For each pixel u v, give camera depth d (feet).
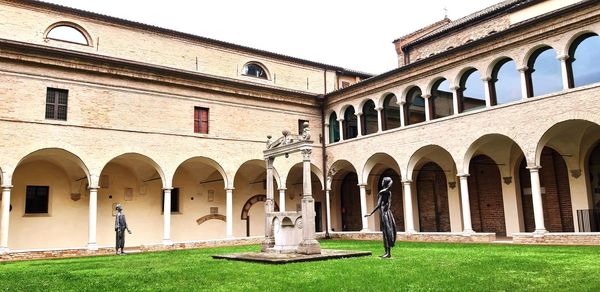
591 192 74.95
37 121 70.85
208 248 77.15
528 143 67.67
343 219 116.88
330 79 114.32
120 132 78.59
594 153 75.56
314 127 104.63
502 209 87.45
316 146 104.06
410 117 88.07
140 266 47.67
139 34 89.15
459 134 77.05
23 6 77.30
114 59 78.02
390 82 89.81
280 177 97.81
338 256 48.70
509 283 29.37
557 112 64.64
